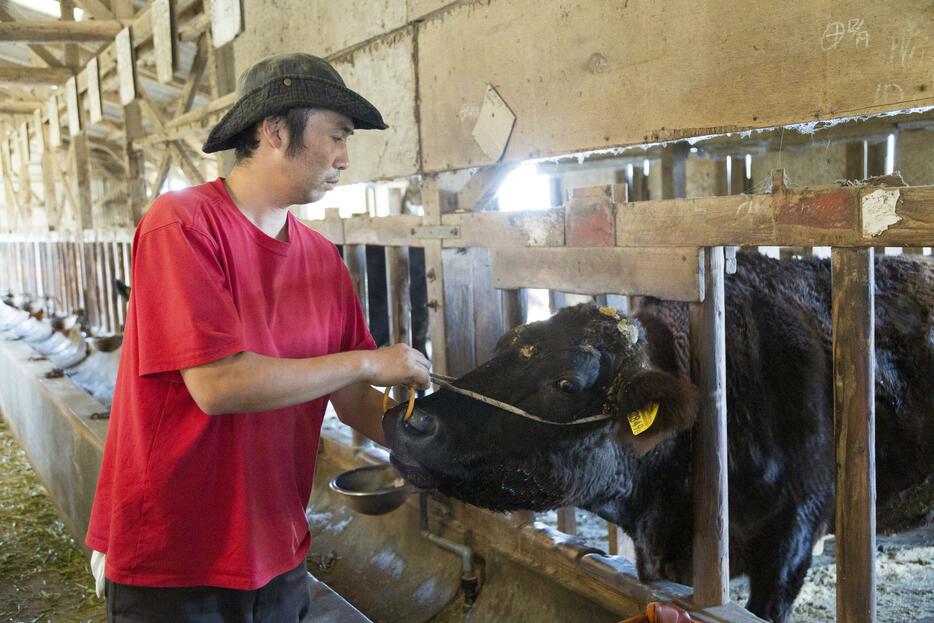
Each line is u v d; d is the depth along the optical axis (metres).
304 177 1.46
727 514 2.14
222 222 1.40
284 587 1.57
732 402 2.25
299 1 4.15
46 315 9.97
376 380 1.50
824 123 1.89
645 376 1.83
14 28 7.25
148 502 1.37
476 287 3.14
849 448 1.84
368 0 3.56
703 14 2.07
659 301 2.32
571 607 2.60
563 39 2.53
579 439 2.00
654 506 2.25
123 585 1.40
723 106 2.06
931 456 2.55
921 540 3.64
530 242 2.67
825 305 2.50
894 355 2.49
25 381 5.49
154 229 1.32
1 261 13.40
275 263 1.50
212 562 1.42
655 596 2.23
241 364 1.30
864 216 1.70
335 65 3.93
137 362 1.37
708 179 5.19
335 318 1.69
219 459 1.41
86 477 3.80
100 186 13.95
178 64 5.98
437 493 3.26
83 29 7.52
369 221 3.71
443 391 2.05
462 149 3.07
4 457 5.62
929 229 1.58
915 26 1.63
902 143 3.97
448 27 3.07
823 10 1.80
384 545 3.50
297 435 1.59
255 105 1.38
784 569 2.36
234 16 4.80
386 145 3.60
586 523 3.94
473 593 2.97
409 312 3.70
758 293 2.40
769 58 1.93
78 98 8.99
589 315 2.06
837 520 1.90
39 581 3.60
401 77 3.41
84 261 8.82
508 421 1.97
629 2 2.28
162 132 6.70
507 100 2.81
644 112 2.28
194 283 1.29
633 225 2.24
